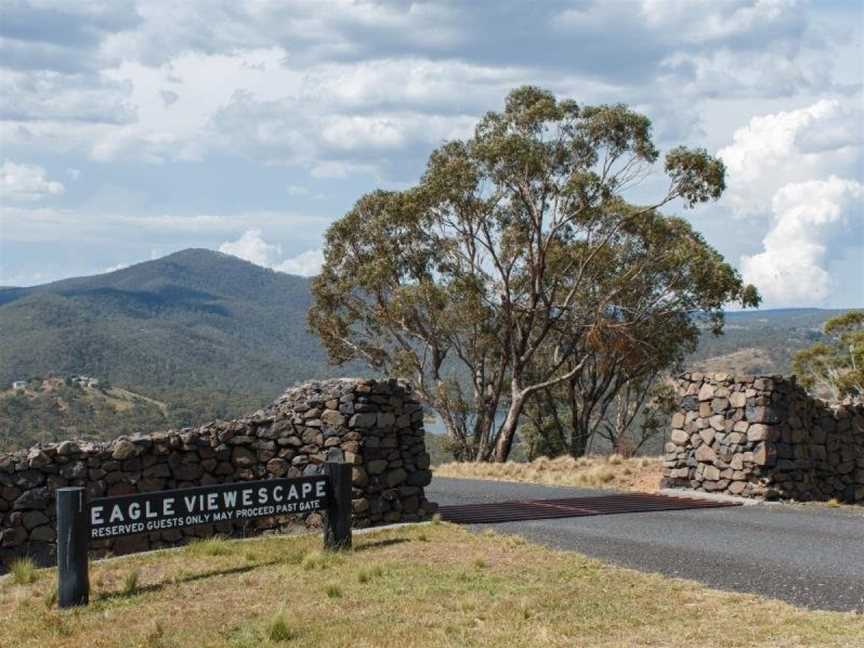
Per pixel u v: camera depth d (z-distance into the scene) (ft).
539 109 117.08
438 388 135.13
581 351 142.31
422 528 40.88
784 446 54.24
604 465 72.23
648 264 126.52
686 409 57.67
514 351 128.88
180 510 31.99
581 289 132.46
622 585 29.30
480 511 47.70
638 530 41.27
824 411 57.57
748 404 54.65
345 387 42.98
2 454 36.76
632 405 160.66
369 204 133.08
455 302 128.57
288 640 24.13
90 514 29.81
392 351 140.46
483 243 125.70
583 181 116.47
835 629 23.80
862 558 34.35
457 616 25.85
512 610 26.25
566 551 35.24
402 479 43.65
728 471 54.90
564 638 23.58
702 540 38.40
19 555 35.70
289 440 42.06
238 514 33.40
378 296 133.49
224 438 40.86
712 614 25.81
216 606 27.73
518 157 114.32
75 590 28.63
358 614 26.30
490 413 136.36
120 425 348.59
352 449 42.37
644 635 23.81
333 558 33.96
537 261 126.82
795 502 52.44
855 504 57.26
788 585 29.58
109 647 23.95
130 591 30.09
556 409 161.38
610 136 117.39
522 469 76.69
